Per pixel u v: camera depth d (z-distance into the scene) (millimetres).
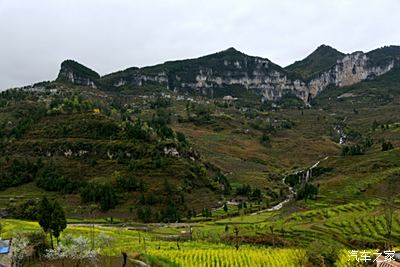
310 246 86938
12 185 185000
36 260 67000
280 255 86625
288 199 193875
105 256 73125
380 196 164750
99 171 191000
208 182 198250
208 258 84000
